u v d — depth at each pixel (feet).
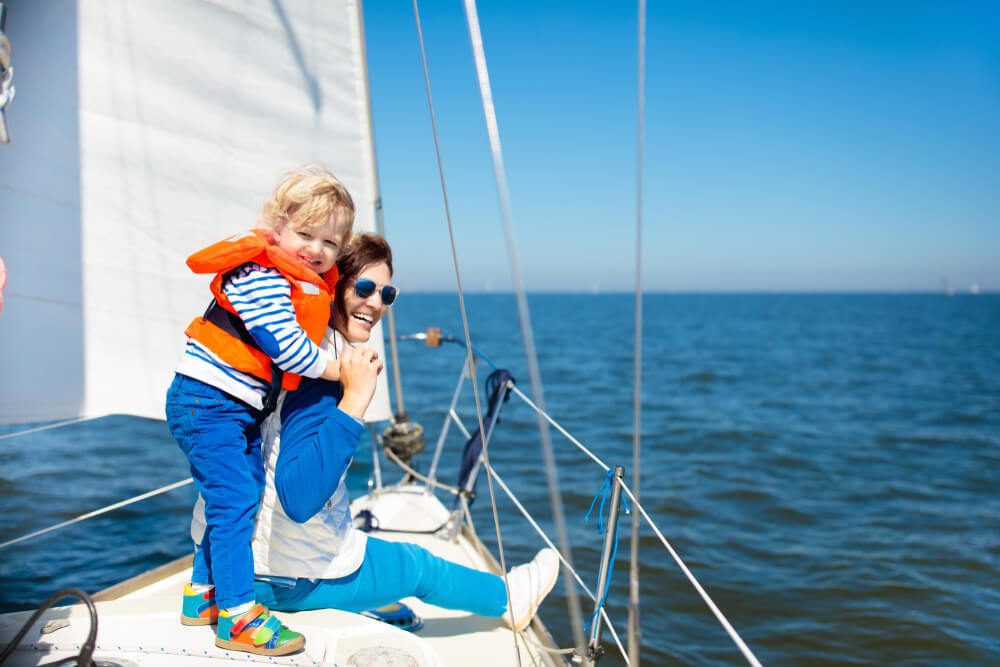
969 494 27.55
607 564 7.04
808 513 24.72
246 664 6.00
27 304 9.23
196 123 10.25
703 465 31.40
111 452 28.02
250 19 10.53
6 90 5.59
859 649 15.37
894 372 73.97
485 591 7.61
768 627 16.21
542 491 26.02
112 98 9.64
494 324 177.88
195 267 5.91
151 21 9.83
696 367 78.13
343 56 11.37
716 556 20.29
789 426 41.81
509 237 3.57
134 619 6.61
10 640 6.14
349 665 6.18
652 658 14.60
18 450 28.02
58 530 18.80
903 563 20.13
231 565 6.12
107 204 9.68
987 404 51.65
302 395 6.63
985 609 17.35
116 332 9.83
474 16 3.92
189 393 6.16
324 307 6.39
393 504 12.52
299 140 11.13
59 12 9.23
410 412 43.19
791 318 234.17
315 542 6.80
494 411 11.19
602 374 70.90
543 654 7.70
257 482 6.55
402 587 7.24
